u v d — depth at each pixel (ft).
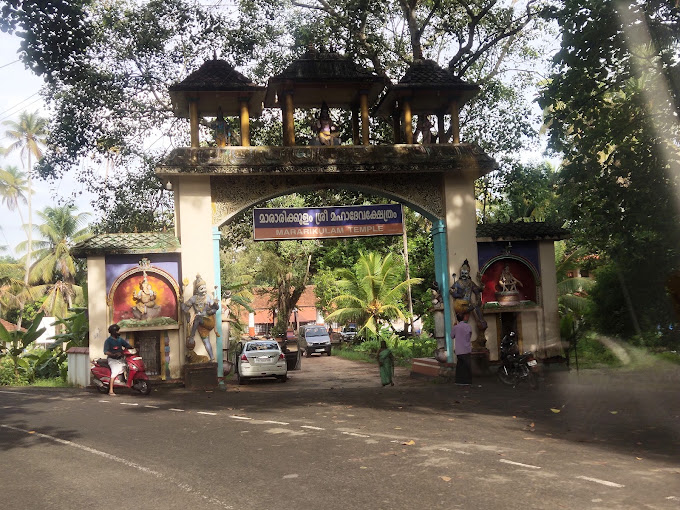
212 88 51.85
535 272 55.52
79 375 54.08
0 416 34.88
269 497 17.25
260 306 198.90
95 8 68.54
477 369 53.31
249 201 52.70
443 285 54.65
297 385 60.18
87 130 71.77
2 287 150.41
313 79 52.90
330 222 53.52
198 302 50.70
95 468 21.76
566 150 45.24
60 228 160.35
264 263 138.82
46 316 157.69
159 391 49.01
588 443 23.61
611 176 39.06
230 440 26.30
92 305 50.60
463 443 24.27
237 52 71.51
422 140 57.16
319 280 146.51
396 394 43.19
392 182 54.60
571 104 44.24
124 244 51.13
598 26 39.68
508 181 76.95
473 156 54.03
